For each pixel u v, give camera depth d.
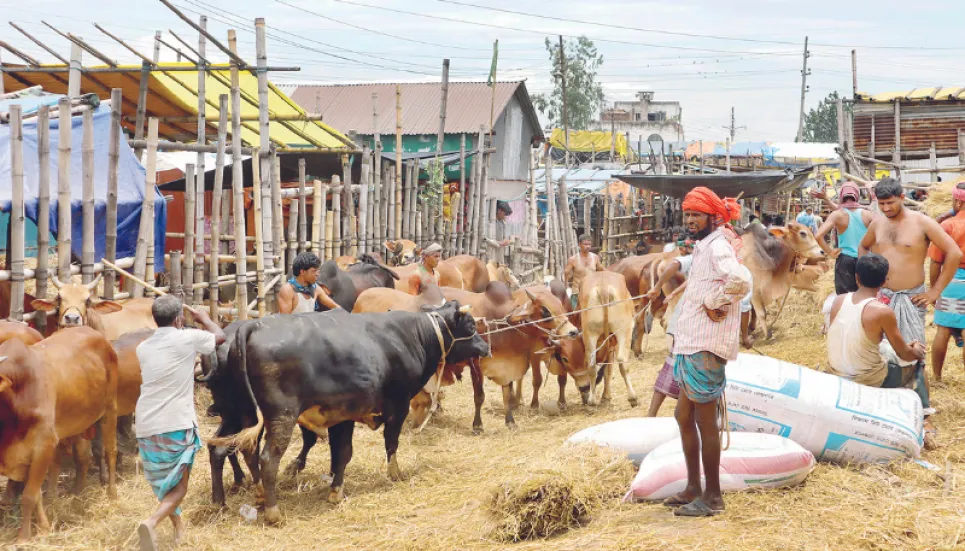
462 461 8.08
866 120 21.00
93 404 6.36
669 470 6.04
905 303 7.45
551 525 5.65
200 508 6.50
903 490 5.92
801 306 15.66
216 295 10.40
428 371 7.54
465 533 5.80
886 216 7.91
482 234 19.88
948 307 8.39
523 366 9.64
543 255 24.31
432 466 7.85
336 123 29.83
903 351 6.73
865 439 6.45
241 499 6.85
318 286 8.52
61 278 8.06
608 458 6.57
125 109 15.80
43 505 6.38
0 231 10.19
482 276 14.62
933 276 8.39
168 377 5.65
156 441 5.62
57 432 6.07
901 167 18.67
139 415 5.63
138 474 7.49
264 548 5.85
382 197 17.06
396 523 6.26
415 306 9.20
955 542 4.88
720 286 5.38
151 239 9.45
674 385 7.53
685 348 5.49
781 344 13.11
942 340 8.49
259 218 11.09
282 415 6.30
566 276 14.98
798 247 14.18
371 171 17.50
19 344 5.74
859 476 6.26
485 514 5.94
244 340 6.29
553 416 10.20
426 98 30.17
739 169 32.88
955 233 8.27
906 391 6.84
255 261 12.67
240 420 6.68
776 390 6.60
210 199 17.97
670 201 29.66
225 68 11.45
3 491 6.61
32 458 5.70
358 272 11.39
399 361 7.10
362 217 15.19
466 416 10.22
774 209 33.12
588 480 6.05
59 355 6.10
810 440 6.53
